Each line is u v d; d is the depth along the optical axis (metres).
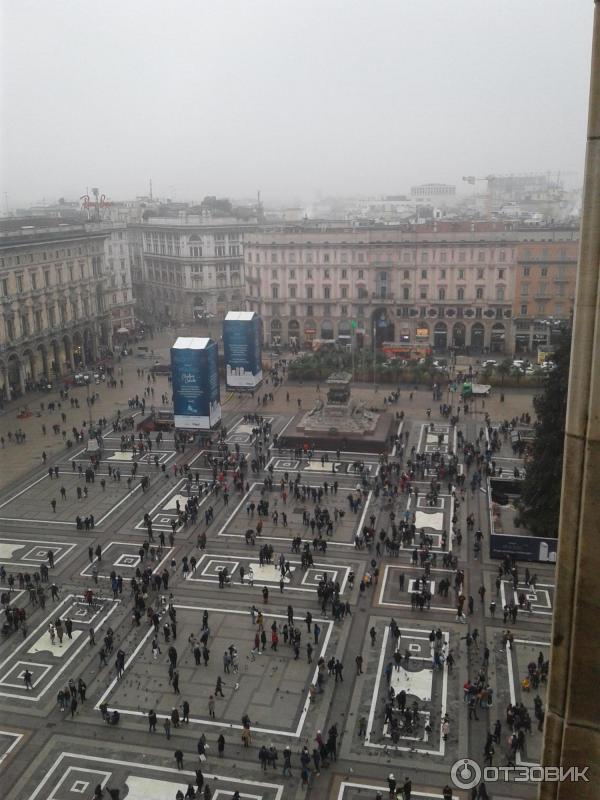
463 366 117.69
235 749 36.62
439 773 34.59
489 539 58.31
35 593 51.94
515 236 127.19
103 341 133.62
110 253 146.62
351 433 82.81
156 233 168.12
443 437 85.00
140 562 56.47
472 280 130.12
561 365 55.72
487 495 66.50
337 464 77.12
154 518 64.38
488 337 131.62
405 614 48.53
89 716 39.31
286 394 105.81
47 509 66.75
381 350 130.88
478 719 38.16
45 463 78.81
